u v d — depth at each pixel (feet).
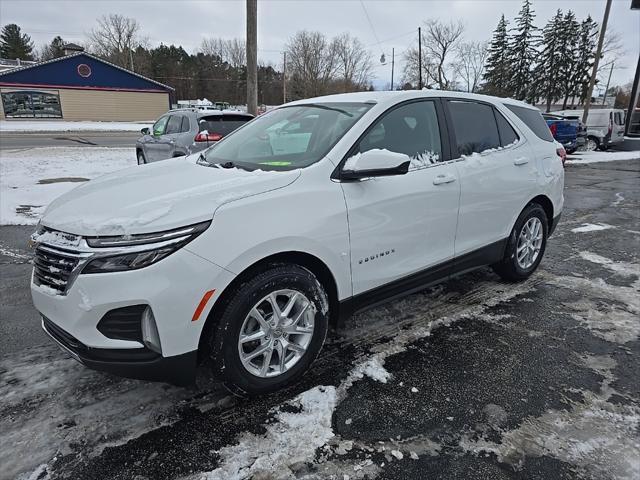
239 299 7.43
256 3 31.76
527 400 8.23
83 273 6.64
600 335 10.69
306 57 207.00
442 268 10.94
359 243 8.89
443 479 6.45
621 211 25.17
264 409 7.91
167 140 28.50
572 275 14.73
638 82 68.39
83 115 118.42
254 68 32.78
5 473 6.46
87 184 9.27
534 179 13.10
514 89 181.37
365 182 8.97
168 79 245.24
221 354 7.43
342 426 7.50
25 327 10.77
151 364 6.94
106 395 8.26
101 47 224.33
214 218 7.08
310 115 10.56
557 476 6.50
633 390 8.56
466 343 10.24
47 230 7.53
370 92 11.09
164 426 7.48
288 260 8.19
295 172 8.30
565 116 67.36
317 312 8.49
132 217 6.88
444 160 10.76
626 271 15.15
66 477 6.43
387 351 9.86
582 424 7.59
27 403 8.00
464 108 11.68
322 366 9.25
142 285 6.61
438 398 8.25
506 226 12.64
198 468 6.62
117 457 6.81
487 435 7.32
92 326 6.75
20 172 34.19
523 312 11.89
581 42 170.71
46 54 275.80
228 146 11.23
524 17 175.94
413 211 9.79
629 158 55.26
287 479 6.43
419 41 153.07
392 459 6.80
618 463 6.75
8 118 110.42
